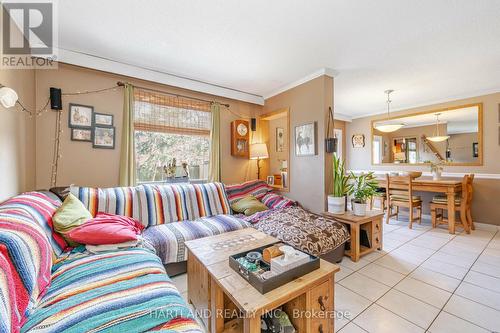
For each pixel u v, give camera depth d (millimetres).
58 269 1383
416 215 4523
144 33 2121
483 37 2178
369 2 1697
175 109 3150
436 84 3436
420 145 5191
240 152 3697
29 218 1325
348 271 2248
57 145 2422
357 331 1453
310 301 1217
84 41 2254
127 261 1453
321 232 2303
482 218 3715
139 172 2904
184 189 2803
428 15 1851
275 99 3754
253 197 3250
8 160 1737
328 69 2881
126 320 935
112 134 2717
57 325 910
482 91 3715
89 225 1720
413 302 1752
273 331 1205
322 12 1814
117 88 2768
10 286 887
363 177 2857
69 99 2482
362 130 5480
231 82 3361
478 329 1467
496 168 3596
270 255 1359
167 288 1200
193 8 1775
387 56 2568
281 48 2389
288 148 3467
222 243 1768
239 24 1977
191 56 2562
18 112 1939
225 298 1444
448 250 2771
